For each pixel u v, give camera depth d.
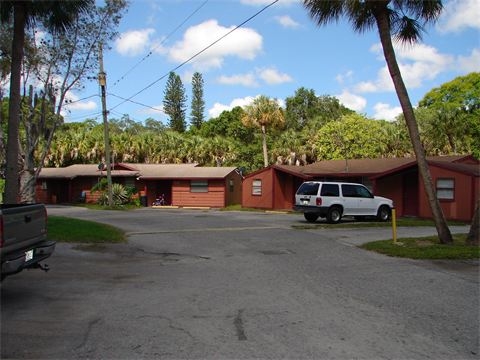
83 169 42.56
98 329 6.05
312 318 6.50
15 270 6.88
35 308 7.05
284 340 5.60
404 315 6.65
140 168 40.53
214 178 36.44
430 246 12.85
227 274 9.74
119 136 48.66
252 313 6.75
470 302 7.38
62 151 46.44
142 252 12.71
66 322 6.35
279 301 7.44
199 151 47.59
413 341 5.58
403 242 13.80
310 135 44.78
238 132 61.84
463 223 22.11
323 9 13.59
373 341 5.57
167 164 42.88
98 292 8.12
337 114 66.56
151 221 22.30
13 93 13.62
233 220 23.19
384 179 28.17
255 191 34.62
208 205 37.03
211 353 5.19
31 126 22.52
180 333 5.87
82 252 12.45
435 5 13.63
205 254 12.45
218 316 6.61
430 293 7.98
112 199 34.56
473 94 49.31
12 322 6.35
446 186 23.81
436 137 41.06
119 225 20.05
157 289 8.34
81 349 5.34
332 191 21.39
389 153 42.00
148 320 6.43
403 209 27.31
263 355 5.12
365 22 14.45
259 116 44.75
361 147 41.44
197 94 77.44
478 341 5.59
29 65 21.34
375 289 8.29
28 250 7.51
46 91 22.09
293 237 16.00
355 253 12.56
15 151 13.59
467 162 28.28
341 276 9.48
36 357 5.11
